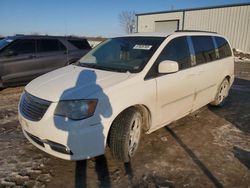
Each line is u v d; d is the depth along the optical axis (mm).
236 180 3096
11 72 7180
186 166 3350
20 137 4086
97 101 2826
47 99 2867
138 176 3098
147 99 3352
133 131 3287
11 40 7312
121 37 4445
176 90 3900
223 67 5504
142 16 28594
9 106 5816
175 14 25453
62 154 2855
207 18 23281
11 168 3170
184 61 4164
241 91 8203
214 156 3645
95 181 2979
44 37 7988
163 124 3930
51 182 2932
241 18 21188
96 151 2891
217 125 4871
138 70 3400
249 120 5227
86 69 3656
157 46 3770
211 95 5316
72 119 2746
